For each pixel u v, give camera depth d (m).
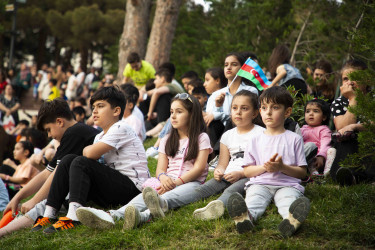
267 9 12.11
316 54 9.54
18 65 30.80
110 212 3.83
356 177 4.12
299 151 3.72
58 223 3.78
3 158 8.21
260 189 3.64
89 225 3.59
